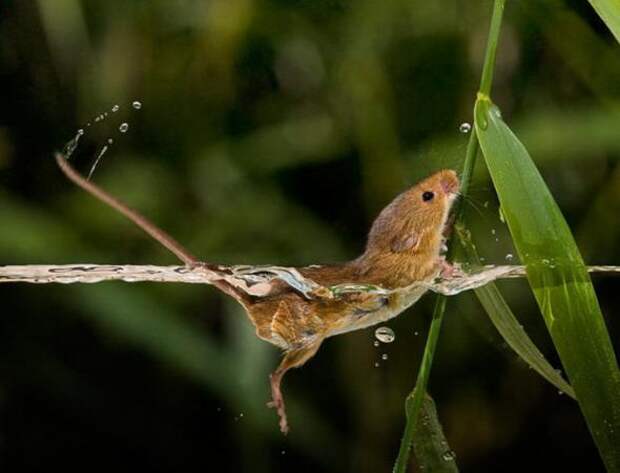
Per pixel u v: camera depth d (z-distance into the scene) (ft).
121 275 4.04
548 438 4.77
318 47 4.72
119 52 4.74
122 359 4.79
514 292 4.69
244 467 4.74
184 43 4.72
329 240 4.70
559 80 4.68
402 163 4.67
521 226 3.93
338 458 4.74
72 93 4.75
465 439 4.77
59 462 4.78
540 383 4.76
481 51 4.67
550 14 4.66
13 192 4.72
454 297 4.73
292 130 4.73
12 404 4.77
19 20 4.75
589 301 3.92
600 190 4.68
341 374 4.75
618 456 3.90
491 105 3.96
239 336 4.63
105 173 4.73
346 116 4.72
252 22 4.70
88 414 4.79
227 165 4.73
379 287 4.06
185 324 4.65
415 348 4.75
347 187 4.72
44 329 4.76
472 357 4.75
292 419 4.72
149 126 4.74
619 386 3.91
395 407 4.74
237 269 4.05
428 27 4.68
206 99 4.73
